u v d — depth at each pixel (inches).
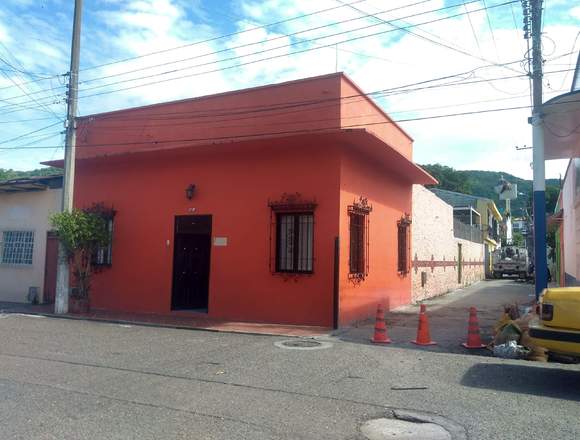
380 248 607.2
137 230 605.0
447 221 1011.9
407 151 697.6
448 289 1008.9
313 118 494.0
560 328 271.0
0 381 281.0
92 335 436.8
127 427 210.1
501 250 1619.1
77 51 587.5
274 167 523.5
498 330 391.9
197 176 569.0
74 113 583.5
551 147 561.3
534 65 475.5
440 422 220.5
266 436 202.2
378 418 225.6
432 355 360.5
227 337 430.0
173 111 578.6
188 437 199.8
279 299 508.4
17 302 718.5
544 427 214.1
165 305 577.0
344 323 491.8
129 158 600.1
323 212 494.3
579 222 611.8
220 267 543.8
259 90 526.0
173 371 306.3
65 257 575.5
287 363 329.4
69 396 253.0
